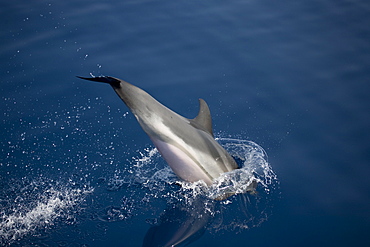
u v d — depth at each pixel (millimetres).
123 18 11391
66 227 5918
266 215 6227
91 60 9766
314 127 8141
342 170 7141
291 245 5703
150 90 9023
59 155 7340
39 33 10469
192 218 6152
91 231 5848
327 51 10383
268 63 9977
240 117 8406
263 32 11102
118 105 8625
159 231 5879
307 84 9336
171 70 9656
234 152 7523
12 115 8133
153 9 11922
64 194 6543
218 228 5977
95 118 8250
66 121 8102
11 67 9336
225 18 11633
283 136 7930
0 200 6367
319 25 11391
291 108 8648
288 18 11695
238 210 6324
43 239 5691
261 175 7027
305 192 6691
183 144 6293
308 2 12523
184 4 12281
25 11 11266
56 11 11453
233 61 10023
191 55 10172
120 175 6992
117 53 10062
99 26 10969
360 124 8180
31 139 7633
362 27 11250
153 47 10367
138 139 7824
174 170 6633
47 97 8656
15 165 7062
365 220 6152
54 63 9570
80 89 8961
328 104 8734
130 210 6273
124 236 5770
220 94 9016
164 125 6090
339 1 12539
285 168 7199
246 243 5715
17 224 5945
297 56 10227
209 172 6613
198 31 11047
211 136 6969
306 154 7504
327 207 6391
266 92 9094
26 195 6492
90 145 7605
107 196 6547
